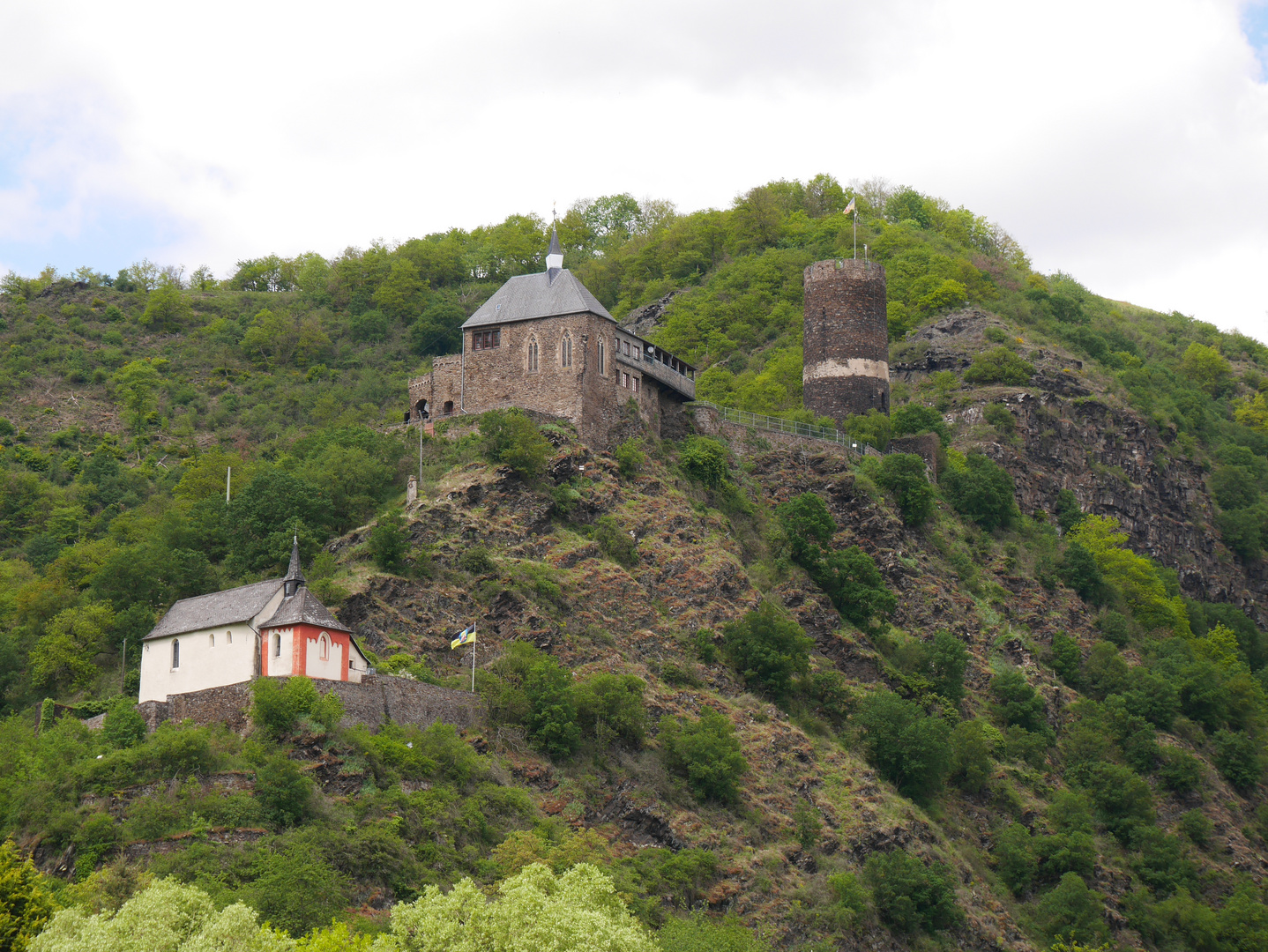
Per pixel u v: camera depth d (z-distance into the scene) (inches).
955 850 4685.0
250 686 3698.3
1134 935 4803.2
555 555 4771.2
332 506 4938.5
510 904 2886.3
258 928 2792.8
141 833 3284.9
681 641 4739.2
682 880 3838.6
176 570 4739.2
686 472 5516.7
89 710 4057.6
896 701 4872.0
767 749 4483.3
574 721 4131.4
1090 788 5285.4
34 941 2687.0
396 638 4244.6
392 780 3629.4
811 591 5359.3
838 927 3988.7
